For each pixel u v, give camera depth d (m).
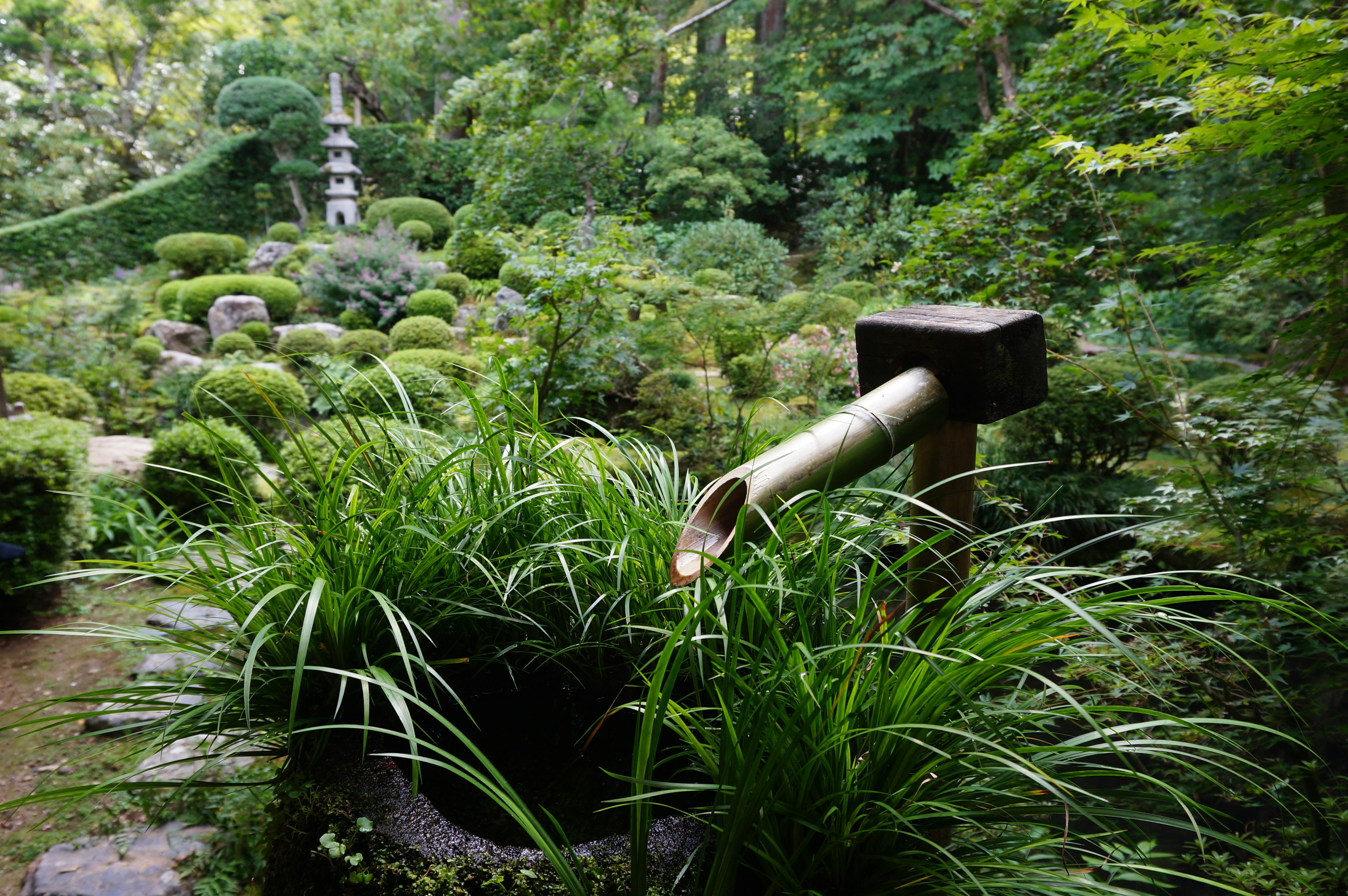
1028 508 4.46
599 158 9.53
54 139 17.17
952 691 0.99
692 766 1.12
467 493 1.63
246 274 13.66
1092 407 4.41
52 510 3.94
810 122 16.86
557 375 5.11
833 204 15.77
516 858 1.09
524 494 1.53
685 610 1.04
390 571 1.45
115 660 3.46
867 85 15.37
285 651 1.38
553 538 1.54
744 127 18.16
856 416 1.12
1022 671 0.93
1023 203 4.11
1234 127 2.05
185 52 20.48
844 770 1.00
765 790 0.94
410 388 5.37
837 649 0.95
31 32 19.41
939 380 1.23
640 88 16.64
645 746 0.91
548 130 8.89
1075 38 4.83
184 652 1.54
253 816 2.20
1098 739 0.99
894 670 1.07
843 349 6.41
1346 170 1.99
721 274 10.56
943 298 4.27
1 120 17.42
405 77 18.81
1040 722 1.12
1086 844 1.29
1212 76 2.09
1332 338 2.25
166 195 15.98
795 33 16.59
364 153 17.48
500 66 9.03
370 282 11.37
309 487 4.36
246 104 16.33
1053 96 4.93
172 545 1.47
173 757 2.52
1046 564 1.18
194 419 1.49
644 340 5.85
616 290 5.32
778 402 1.61
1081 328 4.36
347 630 1.38
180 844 2.17
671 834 1.12
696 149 15.88
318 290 11.59
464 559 1.48
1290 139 2.01
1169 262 3.11
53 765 2.66
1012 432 4.87
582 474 1.63
